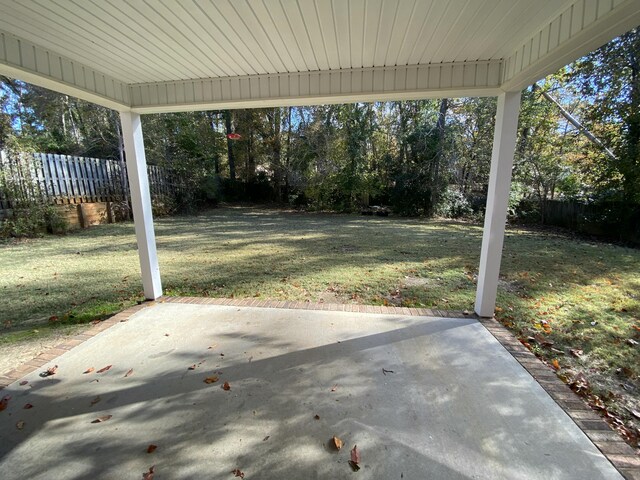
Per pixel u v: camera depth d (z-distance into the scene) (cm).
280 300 382
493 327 307
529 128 1038
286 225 981
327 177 1352
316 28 225
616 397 218
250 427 182
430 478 151
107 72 301
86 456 162
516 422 187
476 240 743
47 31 223
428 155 1187
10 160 733
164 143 1163
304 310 346
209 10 200
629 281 457
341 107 1326
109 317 333
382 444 171
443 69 291
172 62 280
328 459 162
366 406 200
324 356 257
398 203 1250
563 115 1004
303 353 262
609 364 256
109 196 994
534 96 1002
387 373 234
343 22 217
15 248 645
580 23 182
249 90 321
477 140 1123
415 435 177
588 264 549
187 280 455
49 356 257
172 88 331
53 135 1203
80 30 223
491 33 230
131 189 354
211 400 205
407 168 1258
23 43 236
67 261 549
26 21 209
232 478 151
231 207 1516
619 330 311
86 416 190
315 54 269
